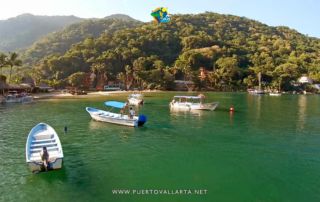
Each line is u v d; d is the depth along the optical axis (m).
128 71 167.25
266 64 196.62
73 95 114.12
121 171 25.16
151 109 70.12
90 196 20.17
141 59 177.00
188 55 191.12
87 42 199.25
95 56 185.25
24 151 30.75
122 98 101.56
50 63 170.62
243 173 25.17
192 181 23.25
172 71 178.25
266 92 161.88
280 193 21.17
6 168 25.28
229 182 23.11
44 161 22.64
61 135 38.88
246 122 52.38
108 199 19.80
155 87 164.00
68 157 28.94
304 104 93.38
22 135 38.47
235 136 40.12
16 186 21.50
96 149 32.09
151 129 43.88
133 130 42.78
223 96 127.88
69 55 180.38
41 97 101.00
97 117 49.16
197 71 182.38
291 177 24.23
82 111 63.22
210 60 197.38
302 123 52.22
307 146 34.84
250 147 34.16
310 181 23.34
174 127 45.81
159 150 32.16
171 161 28.27
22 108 67.62
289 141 37.44
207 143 35.78
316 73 192.00
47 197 19.84
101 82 165.00
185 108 70.88
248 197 20.45
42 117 53.91
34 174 23.50
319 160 29.03
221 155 30.61
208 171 25.58
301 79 182.38
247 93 155.50
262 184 22.77
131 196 20.34
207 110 69.50
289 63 192.62
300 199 20.16
